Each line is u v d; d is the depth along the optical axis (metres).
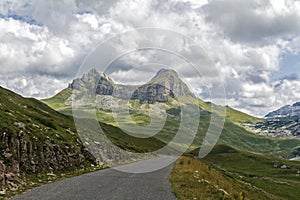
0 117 42.62
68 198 22.66
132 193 25.91
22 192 25.12
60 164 43.69
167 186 31.11
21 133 39.41
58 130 58.56
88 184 30.77
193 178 39.06
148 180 35.34
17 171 33.34
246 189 68.12
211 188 33.06
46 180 34.12
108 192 25.97
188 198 25.31
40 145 42.12
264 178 187.25
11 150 35.12
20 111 64.06
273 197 88.00
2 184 27.89
